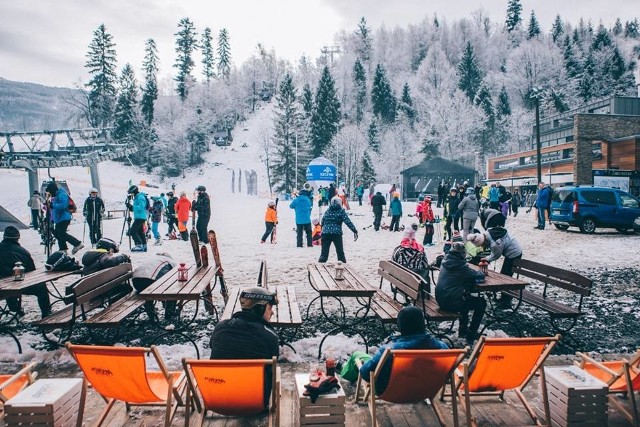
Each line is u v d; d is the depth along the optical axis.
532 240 17.08
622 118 41.16
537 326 7.09
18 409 3.69
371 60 162.50
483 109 106.50
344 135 97.50
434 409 4.34
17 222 22.69
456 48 154.38
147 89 135.88
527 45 126.19
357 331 6.33
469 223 15.22
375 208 20.75
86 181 64.19
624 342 6.42
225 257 13.31
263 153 129.12
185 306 8.20
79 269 7.64
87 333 6.77
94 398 4.79
